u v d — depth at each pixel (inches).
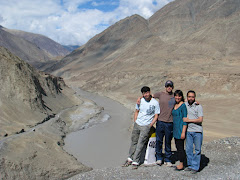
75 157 916.0
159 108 327.3
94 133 1288.1
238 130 1220.5
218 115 1596.9
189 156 313.4
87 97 2928.2
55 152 865.5
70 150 1003.3
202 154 382.0
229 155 364.2
